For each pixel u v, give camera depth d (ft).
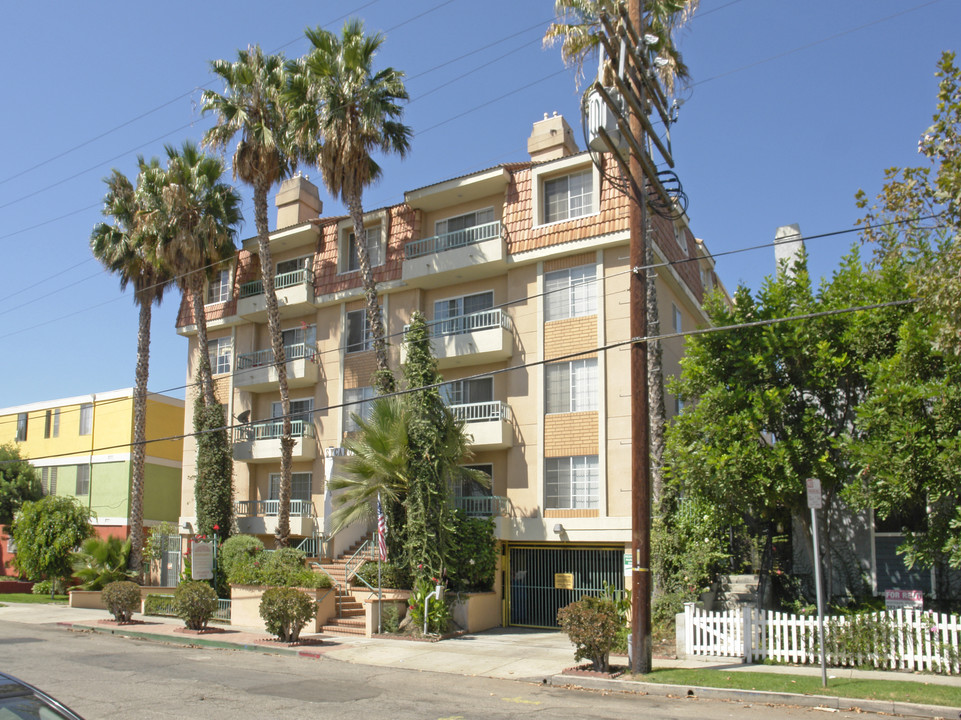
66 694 39.17
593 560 74.54
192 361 111.14
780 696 37.96
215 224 97.14
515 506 78.33
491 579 74.38
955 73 37.73
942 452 42.37
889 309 50.96
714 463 49.60
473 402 83.97
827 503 55.16
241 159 90.68
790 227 72.84
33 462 132.36
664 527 61.77
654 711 35.73
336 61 82.79
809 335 52.85
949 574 56.75
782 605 57.26
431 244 88.84
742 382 53.47
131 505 102.01
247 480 101.86
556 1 67.97
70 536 103.86
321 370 96.63
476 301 86.17
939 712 34.50
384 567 70.59
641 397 45.88
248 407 103.45
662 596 58.39
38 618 80.74
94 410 126.82
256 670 48.26
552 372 78.89
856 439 50.29
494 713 35.12
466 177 84.79
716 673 43.75
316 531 91.15
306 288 96.12
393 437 68.44
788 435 51.62
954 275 37.01
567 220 79.77
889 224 44.09
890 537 58.95
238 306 103.14
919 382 45.01
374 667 50.88
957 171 37.17
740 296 55.83
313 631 66.74
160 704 36.63
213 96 90.22
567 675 44.65
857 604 55.93
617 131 48.65
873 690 38.17
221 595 82.99
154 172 96.53
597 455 75.00
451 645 60.03
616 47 47.21
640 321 46.42
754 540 60.44
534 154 88.43
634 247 47.21
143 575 99.66
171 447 126.41
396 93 82.99
